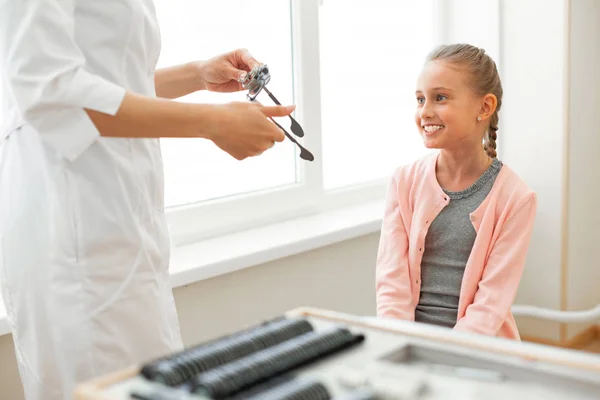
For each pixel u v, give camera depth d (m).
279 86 2.09
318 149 2.19
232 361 0.71
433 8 2.50
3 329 1.38
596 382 0.69
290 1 2.07
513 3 2.34
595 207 2.44
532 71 2.33
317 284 2.03
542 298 2.40
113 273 1.08
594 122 2.39
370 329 0.82
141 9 1.09
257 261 1.81
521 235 1.47
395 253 1.55
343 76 2.27
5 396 1.46
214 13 1.88
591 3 2.30
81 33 1.05
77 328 1.07
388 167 2.46
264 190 2.09
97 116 0.98
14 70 0.96
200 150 1.92
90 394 0.66
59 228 1.05
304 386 0.65
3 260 1.12
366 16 2.31
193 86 1.37
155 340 1.13
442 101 1.48
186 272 1.65
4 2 0.96
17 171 1.09
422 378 0.70
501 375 0.73
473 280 1.46
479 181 1.51
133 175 1.09
